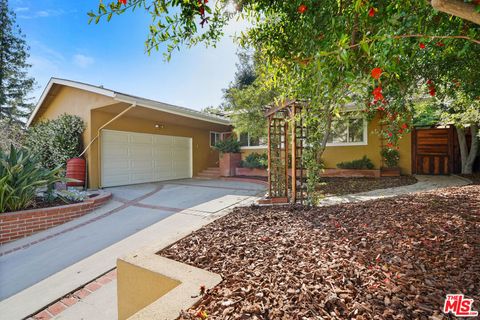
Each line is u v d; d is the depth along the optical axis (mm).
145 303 2318
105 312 2623
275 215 4105
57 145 8398
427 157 10047
